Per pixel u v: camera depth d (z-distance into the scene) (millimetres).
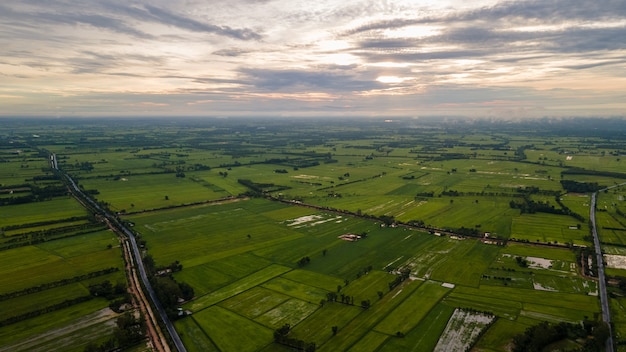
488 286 131125
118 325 104438
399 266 148125
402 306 117688
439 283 133500
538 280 135500
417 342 99562
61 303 118062
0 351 96250
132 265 148000
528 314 113000
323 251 162125
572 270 143375
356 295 124438
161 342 99688
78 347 98125
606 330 98000
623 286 127750
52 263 149750
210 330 105125
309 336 102125
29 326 107062
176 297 118375
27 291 125375
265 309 116125
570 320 109562
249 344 98875
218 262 152500
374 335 102688
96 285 127750
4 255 157000
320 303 119000
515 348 95812
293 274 141250
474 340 99938
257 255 160000
